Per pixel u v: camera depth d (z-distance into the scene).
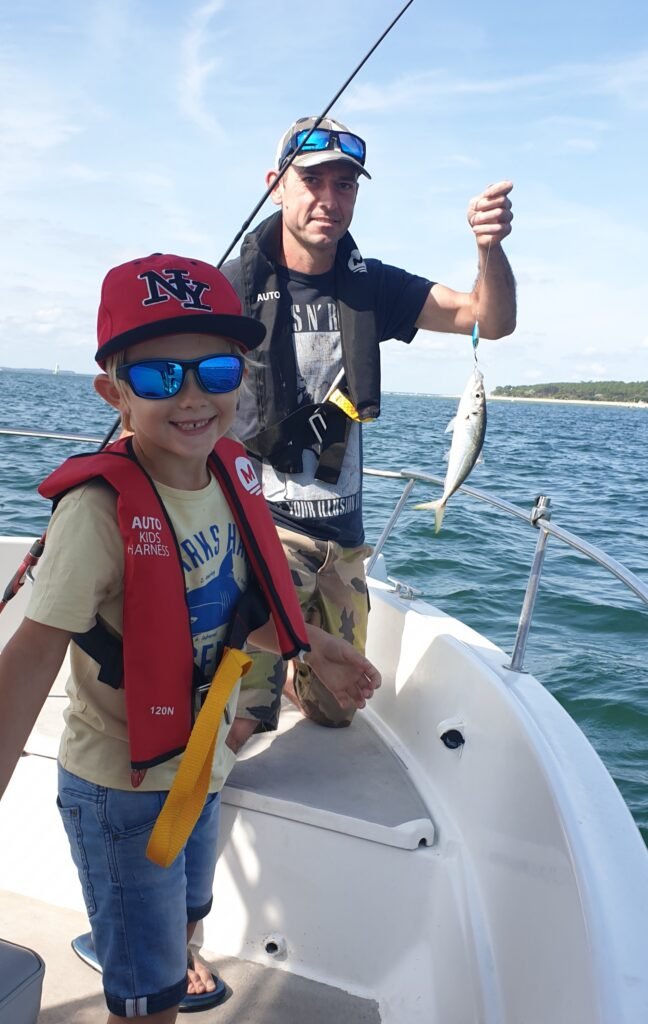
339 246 2.48
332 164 2.29
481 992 1.75
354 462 2.55
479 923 1.86
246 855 2.12
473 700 2.16
